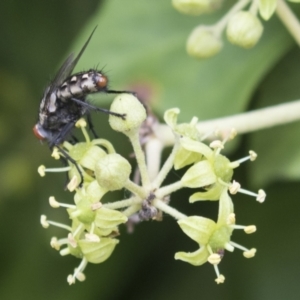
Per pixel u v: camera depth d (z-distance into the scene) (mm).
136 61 270
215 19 272
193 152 231
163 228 277
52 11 288
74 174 233
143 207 229
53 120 243
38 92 292
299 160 259
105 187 229
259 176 260
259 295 270
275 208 271
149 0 273
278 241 270
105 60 270
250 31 254
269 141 262
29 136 298
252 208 271
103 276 279
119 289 279
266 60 266
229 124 253
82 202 230
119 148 275
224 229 229
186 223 229
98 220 229
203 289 275
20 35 289
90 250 232
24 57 290
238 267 272
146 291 278
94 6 287
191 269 276
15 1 288
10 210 289
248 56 268
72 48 272
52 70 288
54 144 242
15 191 290
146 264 278
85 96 243
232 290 272
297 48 269
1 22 289
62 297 281
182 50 270
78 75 241
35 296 282
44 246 284
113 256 278
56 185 289
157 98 267
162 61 269
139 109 232
